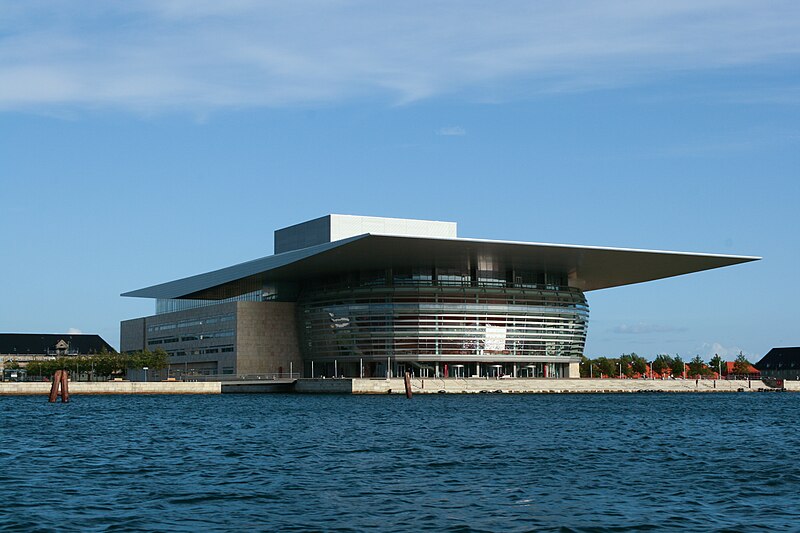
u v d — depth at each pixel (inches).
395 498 1032.8
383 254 4215.1
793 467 1316.4
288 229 5413.4
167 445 1595.7
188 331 5782.5
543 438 1759.4
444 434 1835.6
